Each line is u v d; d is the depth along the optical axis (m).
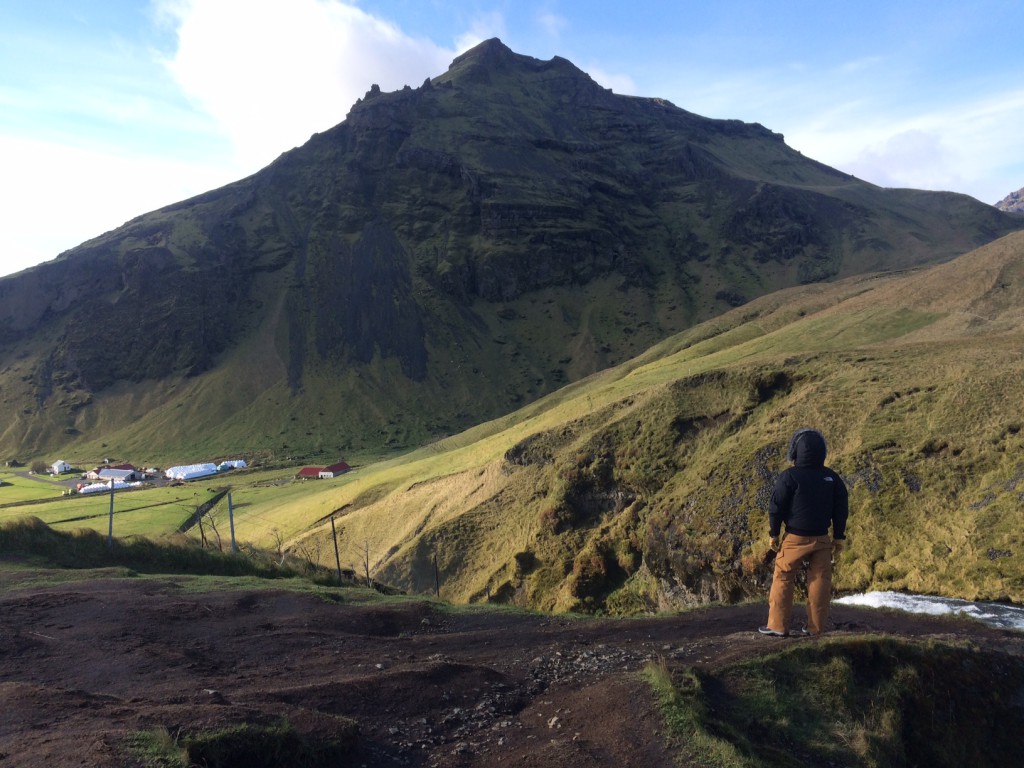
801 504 9.66
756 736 6.99
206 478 131.12
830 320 74.94
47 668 9.41
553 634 11.58
